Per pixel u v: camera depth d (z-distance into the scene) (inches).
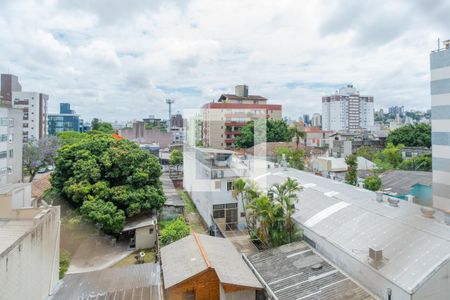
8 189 824.9
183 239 794.8
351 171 1482.5
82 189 972.6
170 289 603.5
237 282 592.7
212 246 749.9
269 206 792.3
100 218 911.0
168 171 2078.0
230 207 1107.9
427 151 2188.7
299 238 773.3
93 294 599.2
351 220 721.0
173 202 1262.3
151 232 997.2
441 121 1039.6
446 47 1029.8
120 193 1010.1
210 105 2571.4
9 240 608.4
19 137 1566.2
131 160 1098.7
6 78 2930.6
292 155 1905.8
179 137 3440.0
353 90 6653.5
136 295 592.4
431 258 514.0
